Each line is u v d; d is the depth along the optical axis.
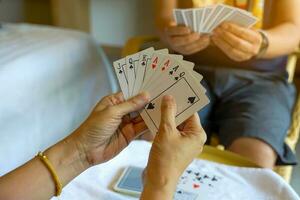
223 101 1.45
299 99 1.47
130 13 3.03
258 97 1.38
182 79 0.70
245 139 1.24
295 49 1.51
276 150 1.22
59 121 1.42
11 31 1.67
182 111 0.68
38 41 1.54
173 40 1.31
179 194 0.84
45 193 0.72
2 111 1.17
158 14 1.58
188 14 1.20
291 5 1.41
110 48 3.22
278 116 1.30
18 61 1.32
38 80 1.36
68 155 0.74
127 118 0.79
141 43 1.53
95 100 1.66
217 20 1.21
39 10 3.46
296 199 0.84
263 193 0.86
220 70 1.50
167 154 0.62
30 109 1.28
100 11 3.11
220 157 1.04
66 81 1.49
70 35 1.69
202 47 1.30
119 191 0.85
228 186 0.88
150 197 0.60
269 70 1.49
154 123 0.71
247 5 1.46
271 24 1.45
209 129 1.44
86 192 0.84
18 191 0.70
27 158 1.25
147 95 0.71
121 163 0.95
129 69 0.74
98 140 0.75
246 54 1.26
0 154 1.14
